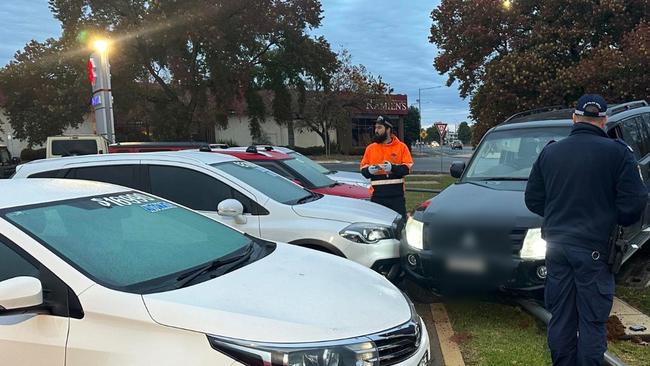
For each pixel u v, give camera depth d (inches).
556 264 132.6
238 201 189.3
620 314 185.9
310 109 1738.4
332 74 1568.7
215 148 365.7
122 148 408.5
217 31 1146.0
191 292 101.8
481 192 209.2
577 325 130.9
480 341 173.6
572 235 129.2
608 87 525.7
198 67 1255.5
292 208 204.5
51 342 94.0
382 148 265.9
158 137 1282.0
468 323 191.3
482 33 614.2
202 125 1386.6
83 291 97.0
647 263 252.8
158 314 94.0
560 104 557.0
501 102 587.2
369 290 118.3
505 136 246.7
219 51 1200.2
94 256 108.7
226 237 140.8
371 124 2114.9
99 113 552.7
